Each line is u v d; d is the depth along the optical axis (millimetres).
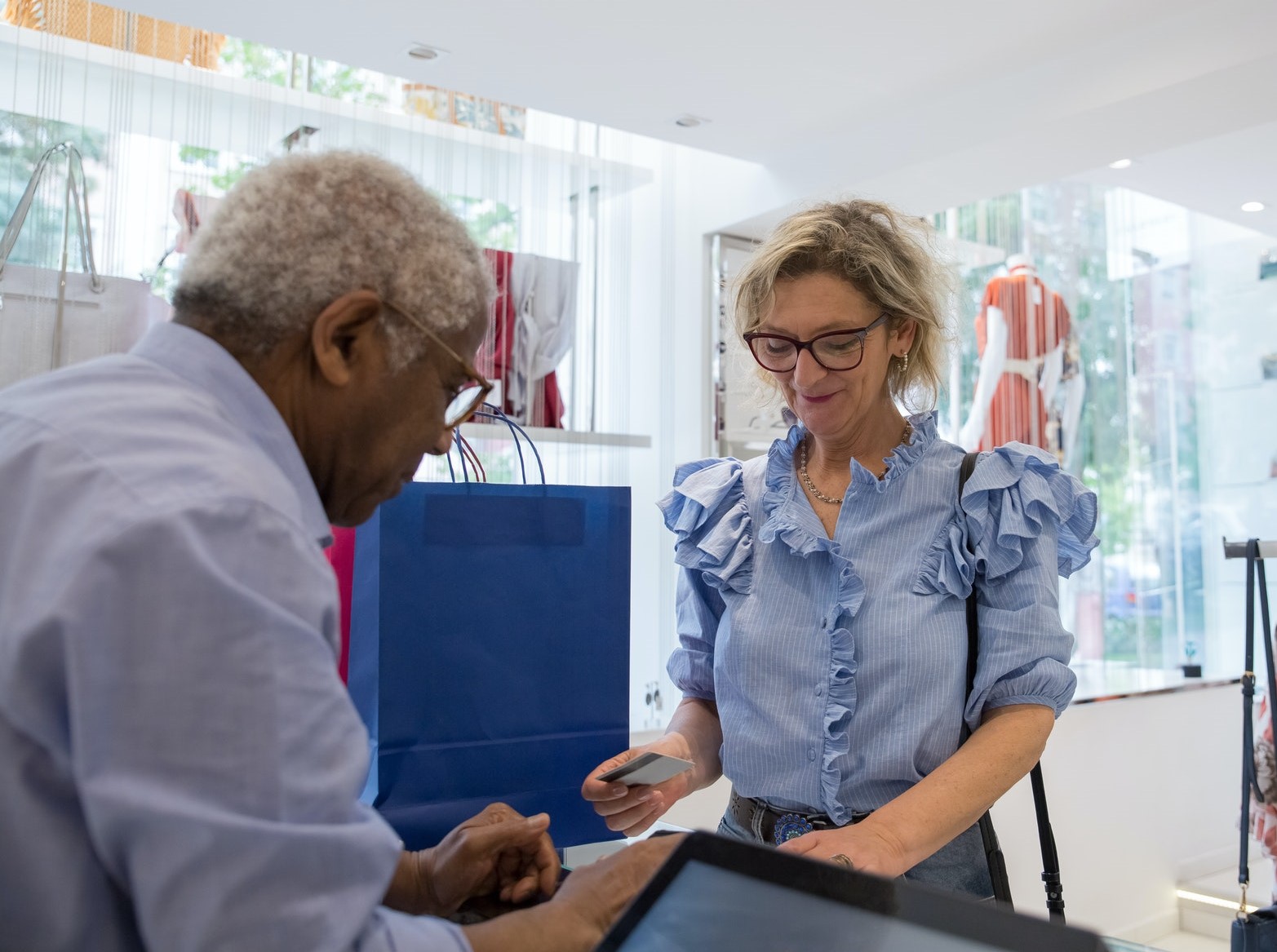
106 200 2246
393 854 639
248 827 564
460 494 1099
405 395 776
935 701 1190
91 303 1904
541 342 2674
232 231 729
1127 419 4359
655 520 3082
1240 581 4500
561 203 2869
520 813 1124
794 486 1322
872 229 1252
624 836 1191
